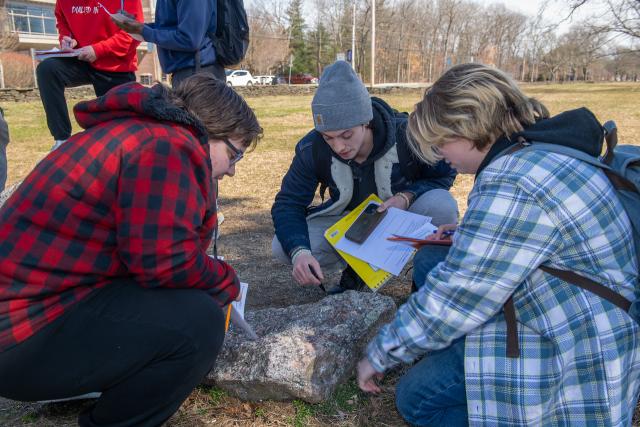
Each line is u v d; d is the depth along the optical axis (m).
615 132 1.75
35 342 1.60
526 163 1.57
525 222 1.53
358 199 2.91
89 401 2.20
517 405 1.63
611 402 1.55
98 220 1.59
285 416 2.08
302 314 2.51
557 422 1.60
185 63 3.64
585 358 1.56
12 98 21.27
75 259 1.59
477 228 1.58
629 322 1.58
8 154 8.54
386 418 2.08
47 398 1.69
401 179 2.87
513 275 1.56
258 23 59.75
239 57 3.89
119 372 1.66
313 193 2.90
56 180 1.57
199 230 1.83
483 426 1.67
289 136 10.99
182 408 2.14
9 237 1.57
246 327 2.28
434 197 2.83
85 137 1.62
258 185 6.34
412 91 32.62
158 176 1.58
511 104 1.66
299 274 2.57
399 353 1.75
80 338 1.63
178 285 1.70
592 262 1.56
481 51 74.19
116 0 4.04
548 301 1.59
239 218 5.02
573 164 1.57
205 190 1.71
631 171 1.68
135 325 1.66
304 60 65.12
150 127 1.64
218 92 1.84
